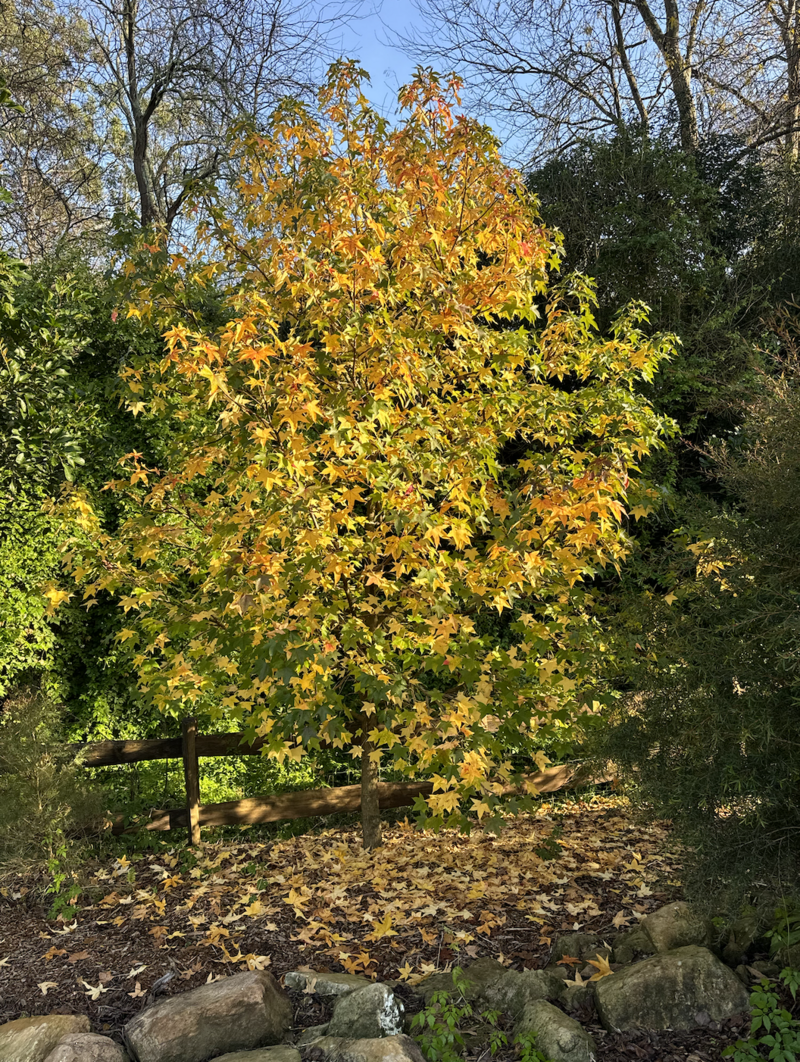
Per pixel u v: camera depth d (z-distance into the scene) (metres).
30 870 4.86
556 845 4.72
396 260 4.38
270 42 10.90
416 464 3.94
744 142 10.27
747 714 2.89
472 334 4.28
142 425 6.54
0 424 4.57
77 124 13.25
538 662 4.52
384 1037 2.94
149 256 4.47
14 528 6.04
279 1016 3.27
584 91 11.23
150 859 5.34
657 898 4.10
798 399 3.15
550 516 4.15
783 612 2.85
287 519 3.72
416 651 5.27
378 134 4.54
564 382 7.60
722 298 8.86
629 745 3.32
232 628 4.04
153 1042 3.05
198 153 12.74
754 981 3.15
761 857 2.87
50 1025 3.19
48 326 4.88
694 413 7.67
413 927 3.99
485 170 4.56
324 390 4.14
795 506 3.01
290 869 4.97
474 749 4.21
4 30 12.09
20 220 13.18
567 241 8.80
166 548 5.13
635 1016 2.98
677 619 3.37
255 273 4.60
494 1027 3.10
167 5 11.06
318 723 4.40
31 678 6.36
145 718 6.68
